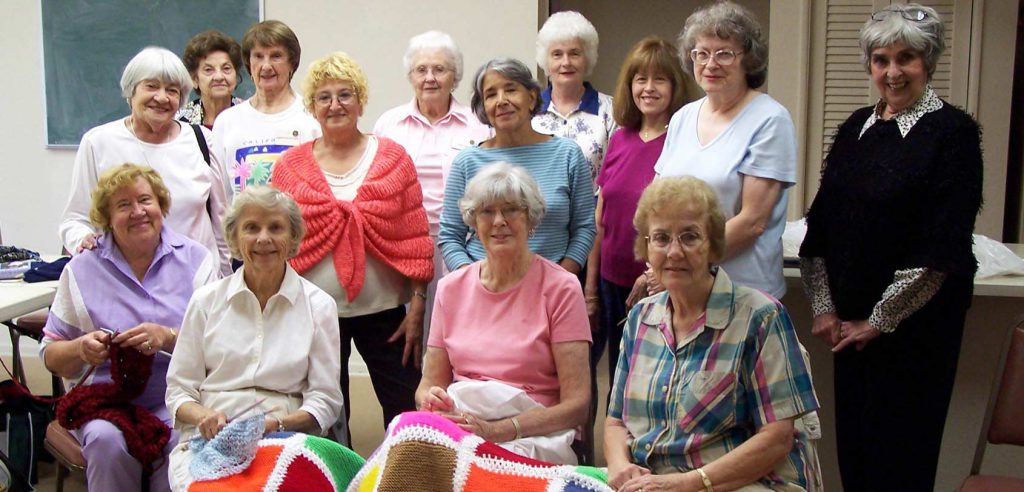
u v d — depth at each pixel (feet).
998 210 13.46
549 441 6.98
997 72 13.11
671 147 8.22
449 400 6.91
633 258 8.68
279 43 9.96
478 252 8.59
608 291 9.02
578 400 7.16
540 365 7.29
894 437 7.35
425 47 10.20
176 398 7.41
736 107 7.82
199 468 6.82
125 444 7.47
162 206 8.13
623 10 16.58
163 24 14.46
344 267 8.63
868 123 7.43
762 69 7.79
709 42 7.59
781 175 7.54
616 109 9.09
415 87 10.34
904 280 6.95
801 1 13.43
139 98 8.98
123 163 8.55
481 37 13.93
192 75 11.96
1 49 14.83
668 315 6.34
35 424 8.42
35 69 14.83
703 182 6.20
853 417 7.63
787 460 6.11
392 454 6.45
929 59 6.93
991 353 8.46
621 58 16.71
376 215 8.73
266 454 6.85
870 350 7.39
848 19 13.35
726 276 6.19
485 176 7.27
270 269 7.43
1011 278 8.22
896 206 7.02
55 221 15.28
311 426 7.41
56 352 7.79
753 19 7.65
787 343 5.96
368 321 9.02
